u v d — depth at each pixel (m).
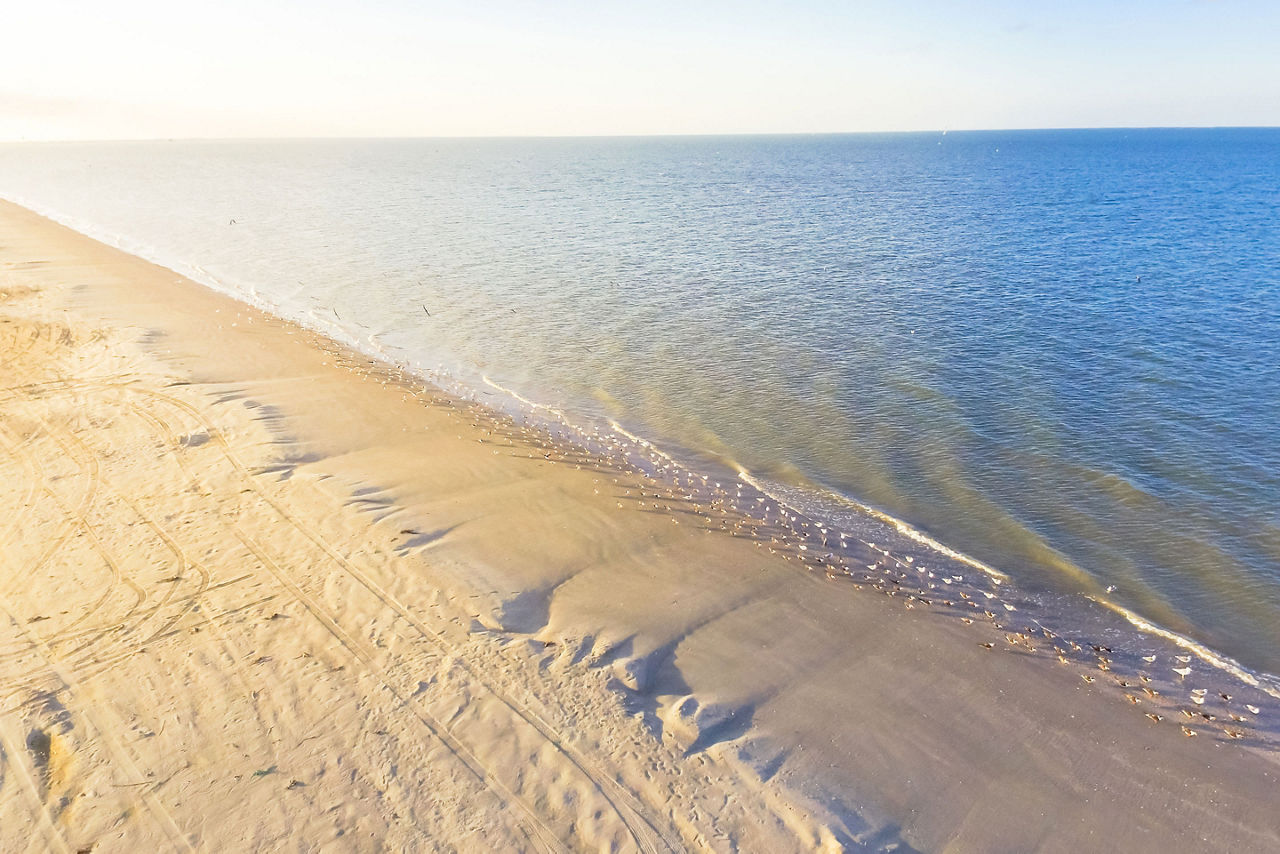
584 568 21.59
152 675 16.52
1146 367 35.78
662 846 13.07
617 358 39.97
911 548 23.41
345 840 12.94
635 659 17.72
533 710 15.92
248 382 34.62
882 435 30.36
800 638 19.11
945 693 17.44
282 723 15.34
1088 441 28.91
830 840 13.24
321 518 23.03
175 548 21.31
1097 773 15.37
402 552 21.44
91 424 29.27
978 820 14.12
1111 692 17.66
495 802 13.77
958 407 32.31
